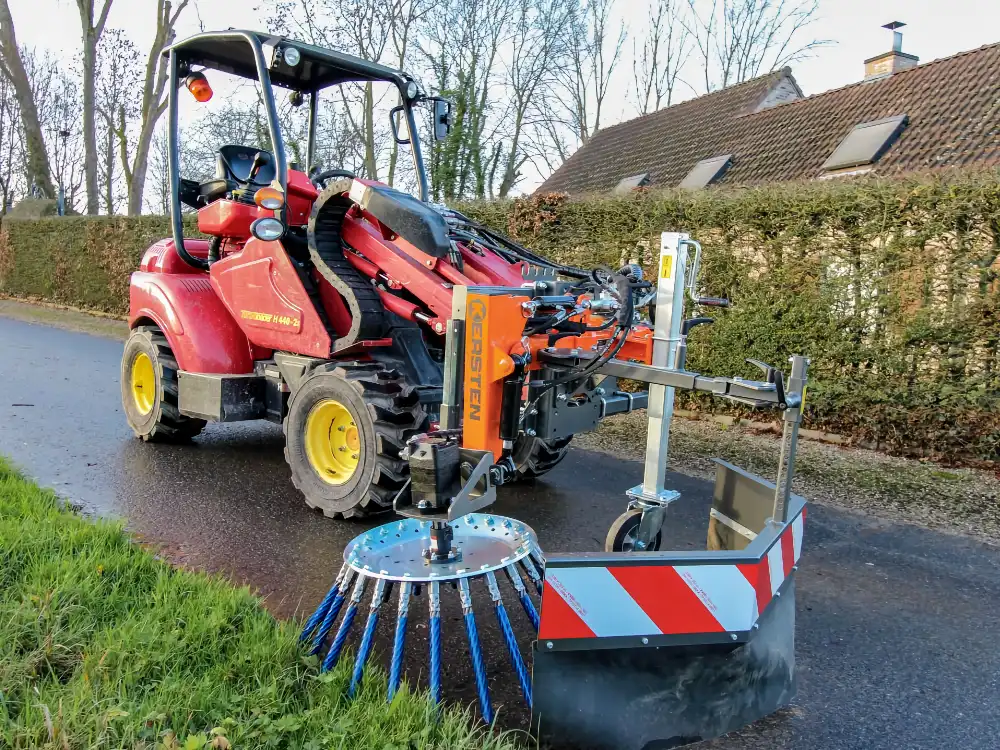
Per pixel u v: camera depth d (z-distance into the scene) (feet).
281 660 8.02
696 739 7.84
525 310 8.75
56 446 18.10
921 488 17.16
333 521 13.84
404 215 13.47
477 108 74.18
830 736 8.09
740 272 22.82
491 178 80.79
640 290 11.09
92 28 70.85
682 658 7.68
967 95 42.27
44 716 6.73
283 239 14.90
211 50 16.69
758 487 9.63
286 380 15.39
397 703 7.30
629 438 21.50
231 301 16.17
